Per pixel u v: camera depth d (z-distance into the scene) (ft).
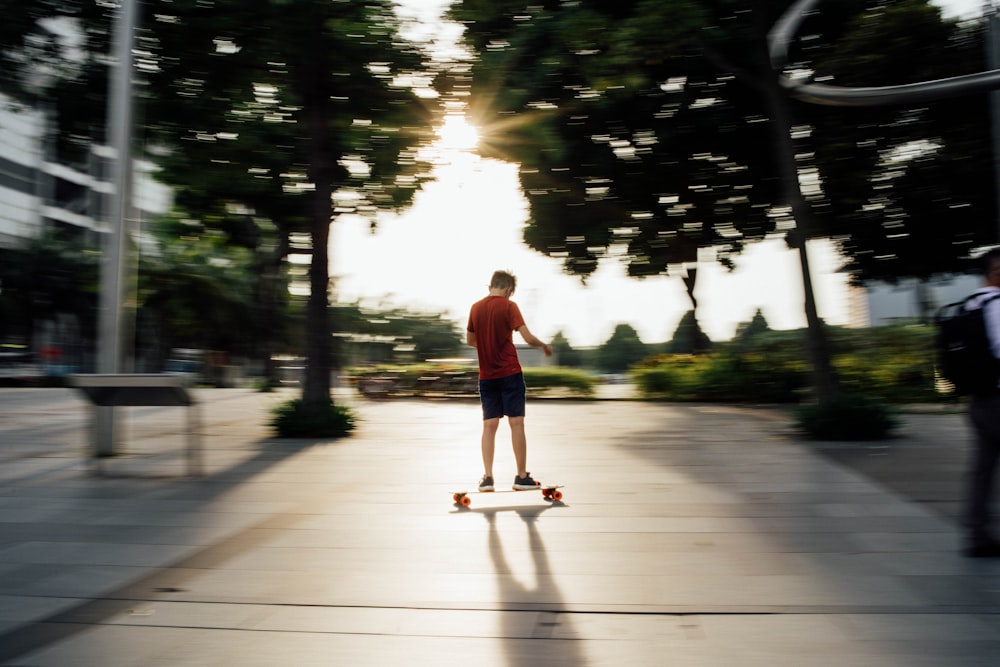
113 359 27.89
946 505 18.11
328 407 35.47
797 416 33.01
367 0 33.12
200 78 35.50
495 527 16.35
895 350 57.93
